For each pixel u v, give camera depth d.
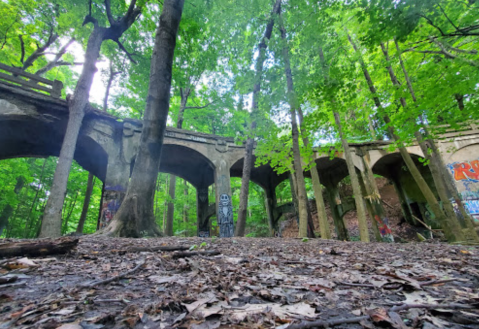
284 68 9.44
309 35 8.47
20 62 16.58
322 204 10.90
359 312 1.52
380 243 7.57
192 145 15.16
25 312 1.43
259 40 10.55
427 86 8.93
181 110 20.17
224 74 20.47
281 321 1.38
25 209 19.41
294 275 2.61
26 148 13.31
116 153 12.51
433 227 19.19
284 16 10.70
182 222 26.27
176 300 1.67
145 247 4.11
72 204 23.39
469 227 11.21
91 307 1.56
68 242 3.46
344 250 4.95
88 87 10.48
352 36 12.62
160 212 29.48
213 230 23.55
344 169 20.39
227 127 24.86
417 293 1.94
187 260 3.30
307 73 8.60
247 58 10.73
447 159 16.42
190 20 14.92
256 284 2.17
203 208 19.67
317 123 9.50
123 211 7.23
